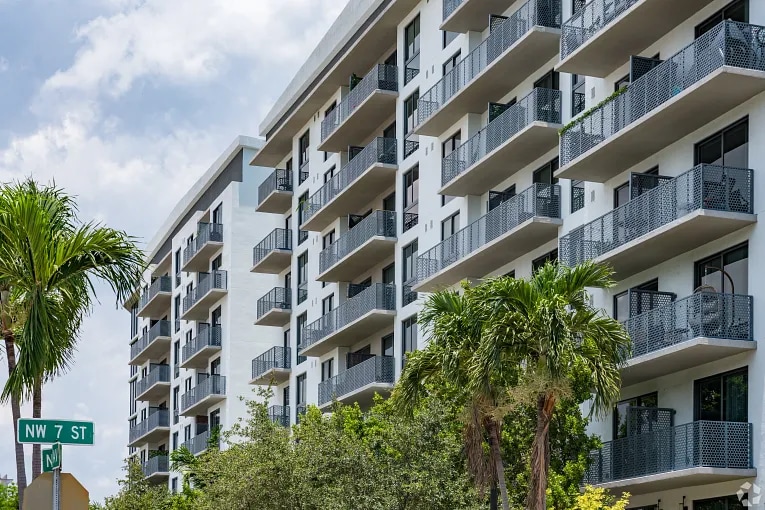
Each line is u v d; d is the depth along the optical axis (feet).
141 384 316.19
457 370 85.10
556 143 127.85
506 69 133.59
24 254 53.62
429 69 159.33
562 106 126.72
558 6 128.26
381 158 169.17
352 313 173.47
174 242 300.61
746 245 98.17
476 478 87.66
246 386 245.45
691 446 97.09
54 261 53.78
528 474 97.71
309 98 199.31
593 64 116.16
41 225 53.31
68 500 40.55
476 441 87.15
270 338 249.34
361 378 167.53
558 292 82.23
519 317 81.35
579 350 81.56
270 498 109.29
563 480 99.35
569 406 103.40
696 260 104.17
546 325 78.38
